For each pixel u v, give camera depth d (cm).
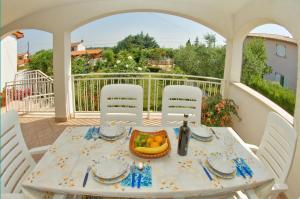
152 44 1172
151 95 523
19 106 589
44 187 149
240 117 427
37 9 434
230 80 473
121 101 275
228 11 431
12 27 462
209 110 428
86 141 208
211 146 206
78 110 524
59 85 475
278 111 307
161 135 203
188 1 424
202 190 151
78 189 147
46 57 1124
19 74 850
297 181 255
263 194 165
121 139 213
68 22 457
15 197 144
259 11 342
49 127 455
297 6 257
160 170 168
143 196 149
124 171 162
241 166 176
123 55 989
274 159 200
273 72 595
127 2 446
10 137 182
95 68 935
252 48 553
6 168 172
